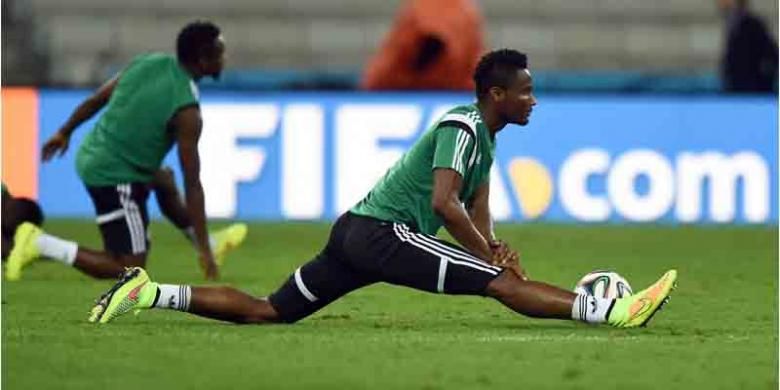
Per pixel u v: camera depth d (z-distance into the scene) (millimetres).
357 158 53969
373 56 70938
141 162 32938
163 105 32562
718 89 62469
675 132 55125
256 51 70500
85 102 34062
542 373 19625
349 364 20297
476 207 24422
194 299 24422
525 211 54938
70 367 20016
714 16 72000
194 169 33156
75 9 70250
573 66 71000
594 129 54938
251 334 23453
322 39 71062
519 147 54844
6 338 22938
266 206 54062
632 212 55125
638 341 22859
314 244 45875
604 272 24516
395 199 23781
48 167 54094
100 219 33250
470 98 54094
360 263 23828
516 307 23719
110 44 69750
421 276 23562
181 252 43125
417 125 54000
